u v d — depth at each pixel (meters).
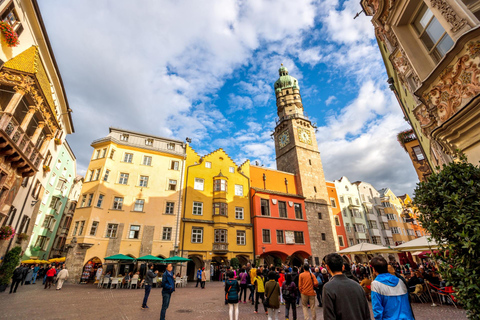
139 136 32.09
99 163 28.00
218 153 36.16
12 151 12.83
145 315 9.65
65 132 22.73
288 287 8.95
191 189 31.69
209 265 28.39
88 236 23.97
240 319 9.38
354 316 3.11
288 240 33.75
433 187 5.08
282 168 47.25
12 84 12.73
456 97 7.51
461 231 4.42
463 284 4.24
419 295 11.96
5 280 14.99
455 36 7.21
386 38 11.91
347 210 46.03
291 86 55.12
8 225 15.20
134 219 27.09
